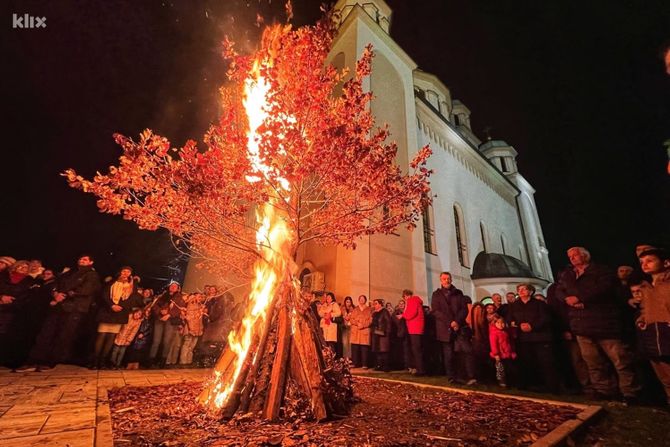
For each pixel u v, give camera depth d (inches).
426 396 181.2
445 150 833.5
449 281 257.6
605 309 178.5
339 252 465.7
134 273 840.3
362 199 182.5
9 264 243.9
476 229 855.7
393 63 674.8
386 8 772.0
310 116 159.6
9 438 104.7
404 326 305.9
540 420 132.0
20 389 175.5
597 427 131.6
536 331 216.7
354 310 337.4
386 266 495.8
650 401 176.7
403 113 655.1
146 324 288.4
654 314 159.8
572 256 194.4
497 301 261.4
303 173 154.3
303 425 123.4
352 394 163.8
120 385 194.9
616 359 174.4
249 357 142.3
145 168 148.6
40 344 250.2
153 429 116.2
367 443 105.0
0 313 232.5
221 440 106.0
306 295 185.6
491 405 159.2
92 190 145.3
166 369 274.1
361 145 155.3
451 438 111.2
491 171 1049.5
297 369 143.9
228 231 174.2
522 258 1090.1
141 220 157.9
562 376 220.1
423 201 190.2
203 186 147.6
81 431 112.3
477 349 258.5
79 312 263.6
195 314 306.3
